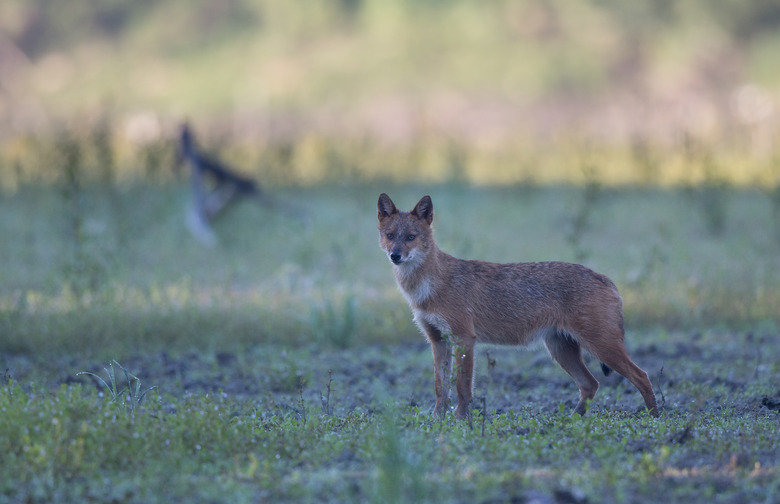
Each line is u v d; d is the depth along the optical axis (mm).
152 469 11398
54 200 40750
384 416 13242
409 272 16656
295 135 69250
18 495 10703
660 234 31469
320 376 19172
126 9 114500
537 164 57594
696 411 14828
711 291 25125
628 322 23219
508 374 19344
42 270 28500
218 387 18203
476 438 12953
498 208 42938
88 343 20891
